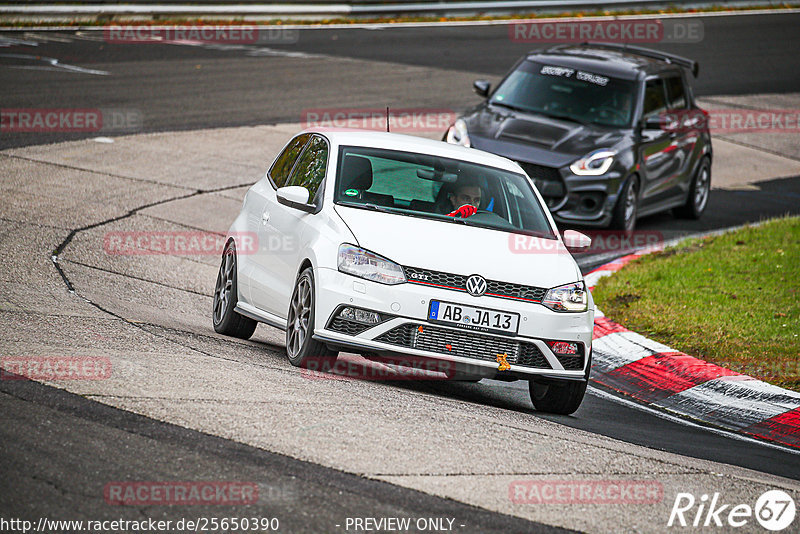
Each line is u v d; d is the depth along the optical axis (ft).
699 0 435.94
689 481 67.62
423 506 56.03
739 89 310.45
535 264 87.10
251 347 95.81
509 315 82.84
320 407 71.87
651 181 173.06
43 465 55.83
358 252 83.10
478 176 97.45
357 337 81.61
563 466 66.80
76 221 142.72
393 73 285.23
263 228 98.84
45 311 93.35
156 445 60.34
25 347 78.74
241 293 101.14
